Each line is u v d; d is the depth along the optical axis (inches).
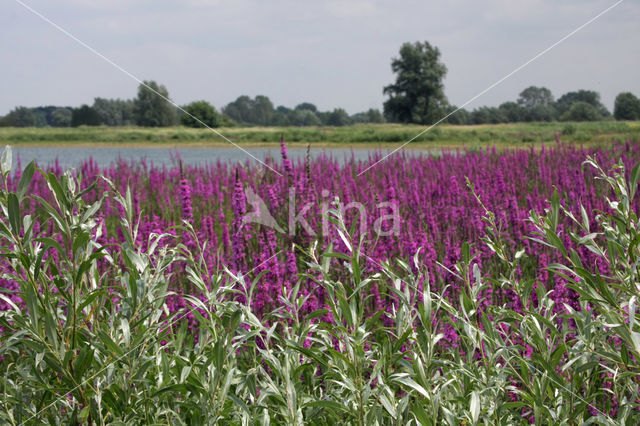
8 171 80.7
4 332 92.0
